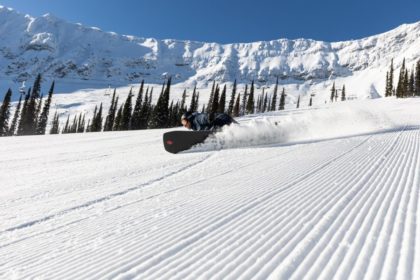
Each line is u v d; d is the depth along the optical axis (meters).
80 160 9.16
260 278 1.94
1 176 7.23
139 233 2.89
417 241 2.32
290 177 4.85
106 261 2.35
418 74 72.81
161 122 59.94
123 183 5.48
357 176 4.71
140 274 2.10
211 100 78.50
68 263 2.37
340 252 2.23
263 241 2.51
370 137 10.03
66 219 3.61
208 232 2.79
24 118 62.88
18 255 2.62
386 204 3.28
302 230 2.68
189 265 2.18
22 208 4.30
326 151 7.42
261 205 3.50
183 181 5.22
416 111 26.00
